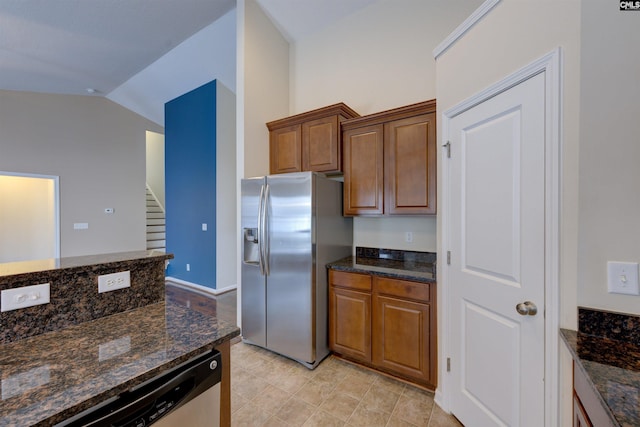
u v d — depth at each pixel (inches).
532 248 47.4
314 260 88.9
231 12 115.7
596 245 40.0
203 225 174.7
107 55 131.9
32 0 87.0
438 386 72.5
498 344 54.1
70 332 39.8
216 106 167.3
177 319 44.9
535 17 46.7
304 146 107.8
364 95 111.3
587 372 32.6
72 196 192.1
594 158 39.9
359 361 91.0
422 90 99.6
